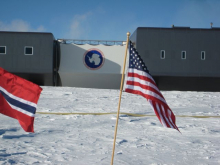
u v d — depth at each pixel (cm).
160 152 637
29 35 3231
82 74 3403
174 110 1495
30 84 432
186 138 800
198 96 2433
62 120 1086
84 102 1806
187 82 3262
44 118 1123
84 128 930
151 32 3216
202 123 1080
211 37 3247
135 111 1411
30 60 3228
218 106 1772
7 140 724
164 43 3219
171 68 3216
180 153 631
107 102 1838
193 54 3234
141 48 3203
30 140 734
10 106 430
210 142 751
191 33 3238
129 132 875
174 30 3234
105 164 536
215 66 3247
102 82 3412
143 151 643
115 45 3438
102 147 673
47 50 3241
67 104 1667
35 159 559
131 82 473
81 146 679
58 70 3388
